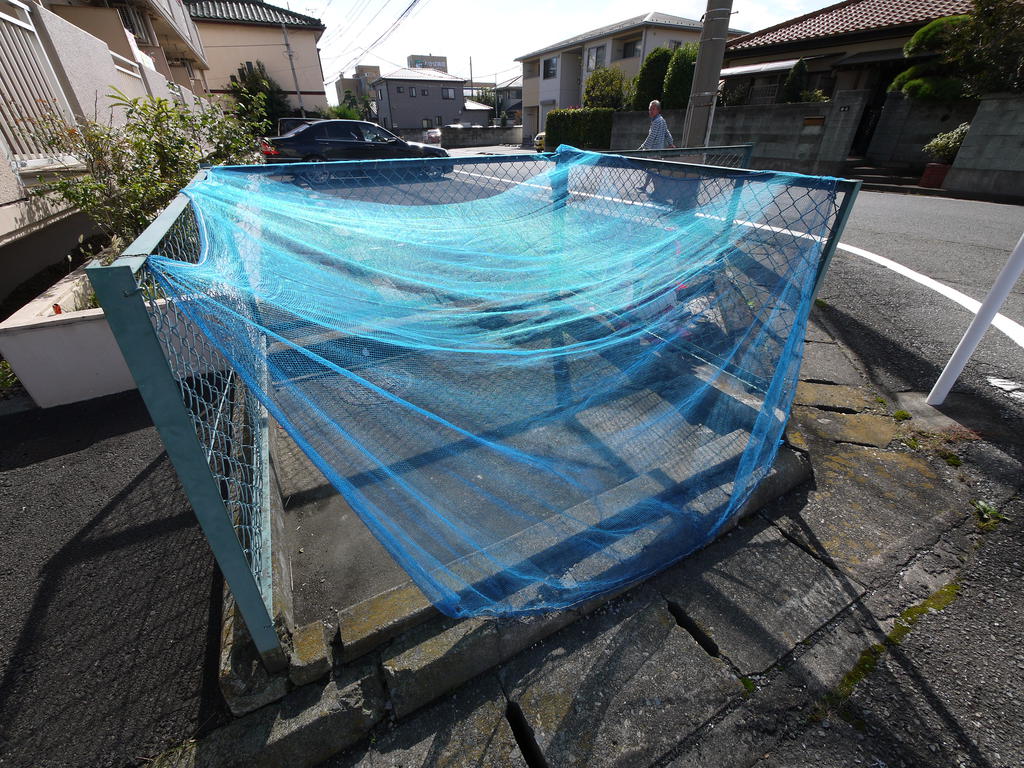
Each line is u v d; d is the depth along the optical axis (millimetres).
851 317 3762
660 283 2176
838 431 2564
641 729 1400
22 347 2873
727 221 2135
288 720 1341
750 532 2027
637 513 1887
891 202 8008
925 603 1720
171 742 1394
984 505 2088
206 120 4371
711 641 1633
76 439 2795
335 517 2146
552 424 1920
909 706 1433
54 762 1363
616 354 2090
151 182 3871
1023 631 1619
